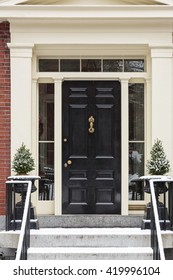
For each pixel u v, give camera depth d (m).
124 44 10.23
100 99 10.50
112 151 10.44
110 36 10.23
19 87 10.14
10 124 10.19
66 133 10.44
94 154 10.45
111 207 10.41
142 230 9.54
